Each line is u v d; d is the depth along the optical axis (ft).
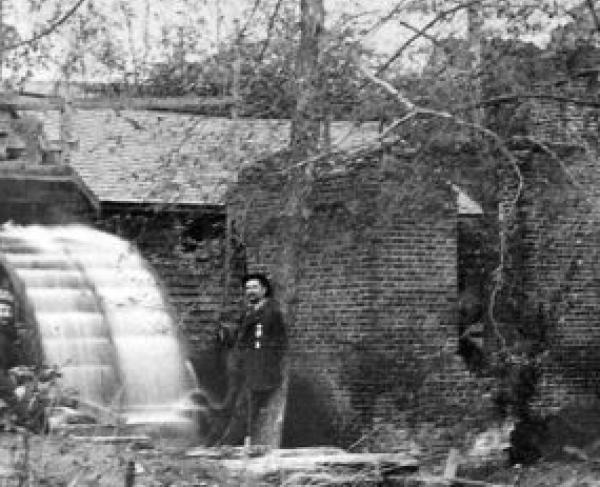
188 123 50.11
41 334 62.13
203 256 58.13
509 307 67.51
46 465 30.12
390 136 44.55
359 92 44.14
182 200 54.34
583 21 43.29
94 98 49.52
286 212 48.01
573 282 69.51
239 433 48.70
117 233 65.36
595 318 70.33
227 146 46.83
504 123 45.01
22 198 68.80
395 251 62.64
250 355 48.57
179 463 34.53
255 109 47.44
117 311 64.44
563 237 68.33
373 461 37.35
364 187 48.78
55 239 67.41
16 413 34.17
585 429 68.08
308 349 63.26
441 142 43.42
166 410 61.21
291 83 46.24
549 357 68.44
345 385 62.34
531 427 66.74
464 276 67.87
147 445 37.42
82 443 34.96
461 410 63.93
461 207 66.49
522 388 67.00
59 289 64.95
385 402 62.39
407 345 63.00
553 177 49.42
